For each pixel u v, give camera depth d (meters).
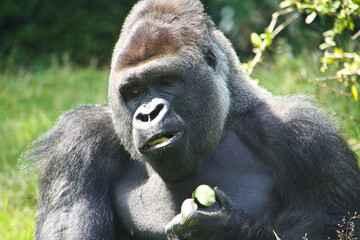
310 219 15.23
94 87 43.09
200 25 15.63
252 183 15.69
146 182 16.16
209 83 15.19
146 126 13.84
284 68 34.19
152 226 15.66
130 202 16.08
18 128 34.50
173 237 14.55
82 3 62.34
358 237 15.21
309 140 15.57
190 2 15.90
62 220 15.63
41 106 38.97
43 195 16.55
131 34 15.02
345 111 25.20
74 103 39.00
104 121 16.67
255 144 15.98
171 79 14.63
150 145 14.19
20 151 30.11
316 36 31.14
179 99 14.69
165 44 14.66
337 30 20.81
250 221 14.86
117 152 16.48
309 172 15.46
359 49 26.61
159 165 14.45
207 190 14.53
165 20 15.15
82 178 16.03
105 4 62.44
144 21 15.12
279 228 15.29
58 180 16.16
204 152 15.44
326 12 20.80
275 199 15.73
